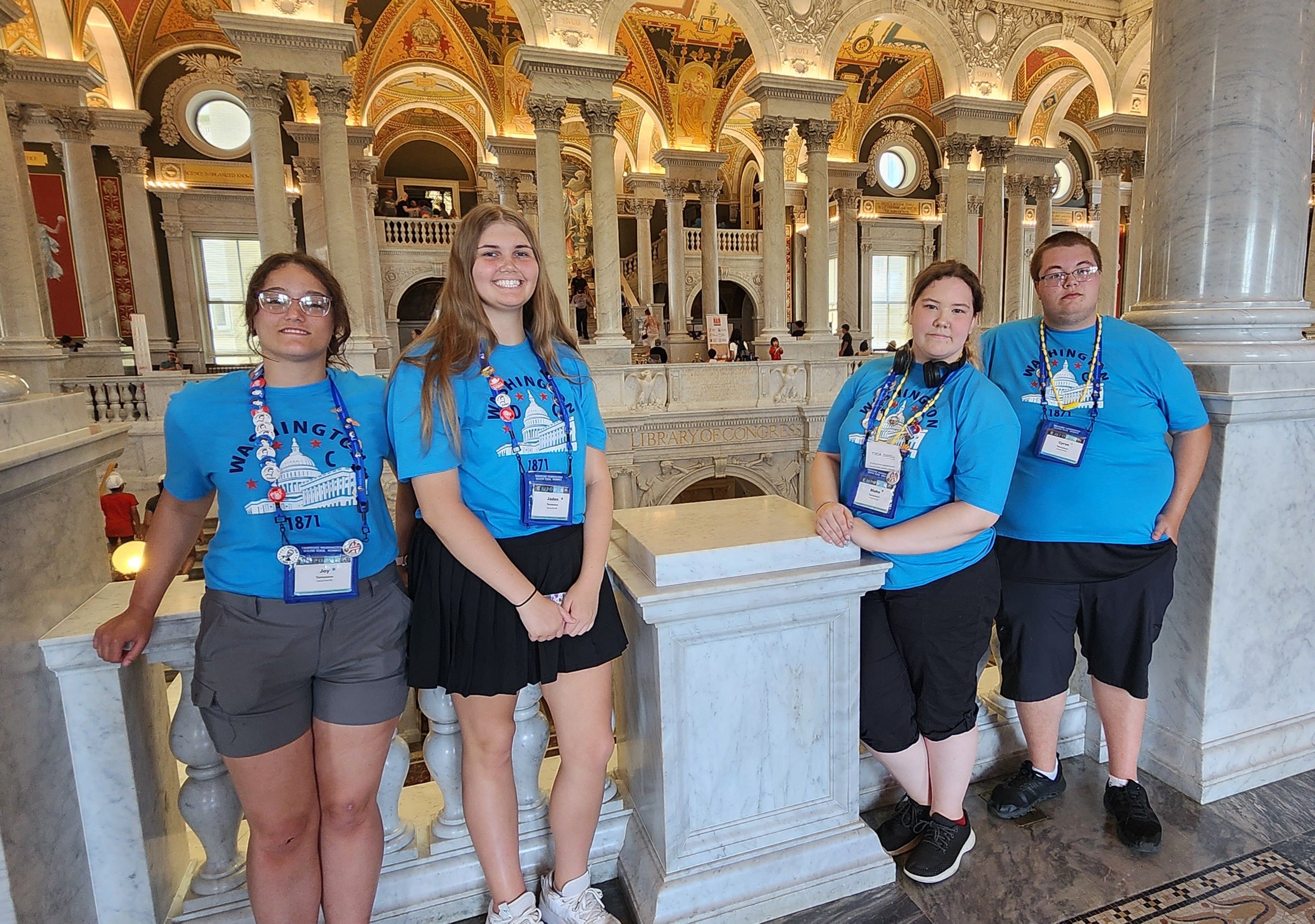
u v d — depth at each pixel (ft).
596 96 36.27
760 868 5.94
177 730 5.43
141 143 47.32
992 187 45.34
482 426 4.79
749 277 68.49
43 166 44.93
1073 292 6.51
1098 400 6.49
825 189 41.60
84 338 45.93
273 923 4.93
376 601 4.90
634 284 69.10
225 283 51.62
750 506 7.07
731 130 65.67
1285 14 7.49
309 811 4.93
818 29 40.16
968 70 43.47
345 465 4.74
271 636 4.59
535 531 4.97
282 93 31.68
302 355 4.58
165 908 5.66
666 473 39.17
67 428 5.52
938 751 6.28
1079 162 66.80
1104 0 46.16
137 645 4.85
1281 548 7.54
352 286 33.30
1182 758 7.59
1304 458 7.50
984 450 5.59
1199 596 7.36
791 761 6.09
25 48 36.32
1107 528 6.50
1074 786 7.61
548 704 5.79
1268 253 7.85
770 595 5.60
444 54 46.85
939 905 6.08
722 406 39.32
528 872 6.28
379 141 62.69
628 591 5.42
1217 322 7.84
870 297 64.59
